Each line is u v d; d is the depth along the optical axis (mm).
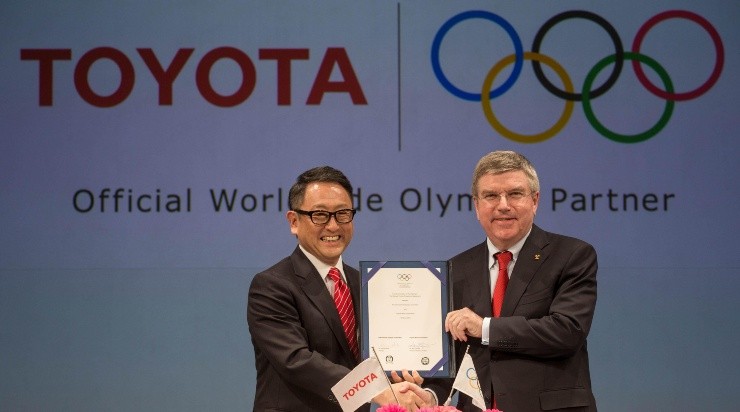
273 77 11391
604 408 11141
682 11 11461
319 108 11383
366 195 11305
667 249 11273
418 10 11477
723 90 11414
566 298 7246
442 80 11422
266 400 7328
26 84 11289
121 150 11273
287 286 7320
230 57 11391
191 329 11156
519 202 7387
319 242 7352
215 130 11320
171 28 11398
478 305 7531
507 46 11445
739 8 11445
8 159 11203
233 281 11211
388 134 11375
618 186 11320
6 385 11008
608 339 11195
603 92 11398
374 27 11469
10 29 11320
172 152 11289
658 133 11367
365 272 7039
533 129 11375
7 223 11148
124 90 11320
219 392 11109
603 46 11430
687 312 11227
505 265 7582
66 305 11109
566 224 11273
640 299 11234
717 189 11320
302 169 11328
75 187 11203
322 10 11469
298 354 7023
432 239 11281
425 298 7023
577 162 11336
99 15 11383
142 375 11094
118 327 11133
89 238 11180
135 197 11234
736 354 11180
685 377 11164
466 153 11352
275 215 11281
